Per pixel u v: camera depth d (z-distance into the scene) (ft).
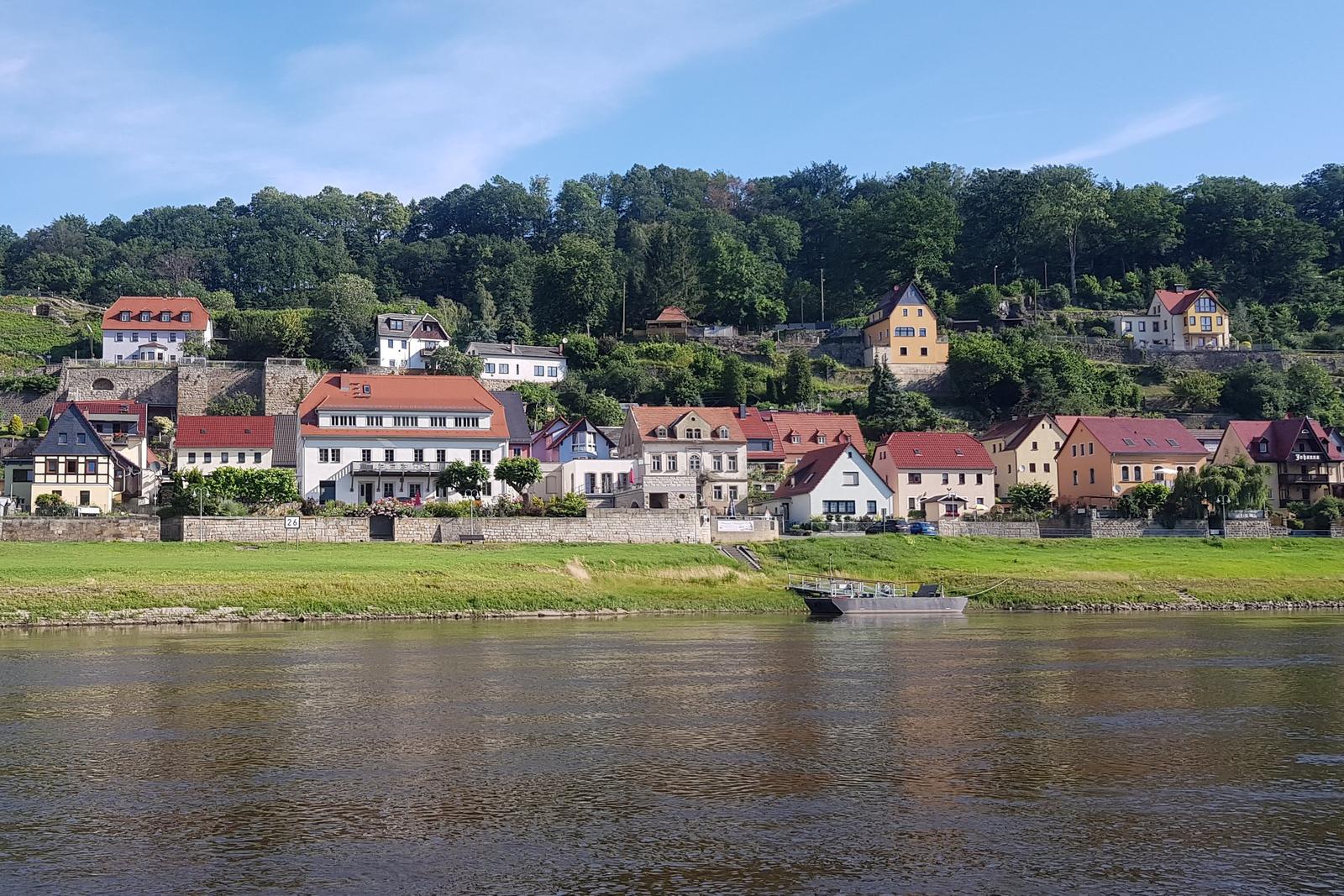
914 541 377.09
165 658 206.90
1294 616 303.27
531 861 98.89
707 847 102.22
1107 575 343.87
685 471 442.50
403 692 174.19
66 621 255.91
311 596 277.23
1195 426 612.29
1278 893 92.89
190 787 121.19
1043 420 500.74
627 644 230.68
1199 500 419.33
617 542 351.46
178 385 563.48
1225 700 169.58
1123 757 133.90
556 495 387.96
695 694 172.96
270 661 204.44
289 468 431.43
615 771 127.44
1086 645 233.96
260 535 328.29
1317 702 168.35
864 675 191.52
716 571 329.11
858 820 110.01
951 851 101.35
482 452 409.69
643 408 455.22
